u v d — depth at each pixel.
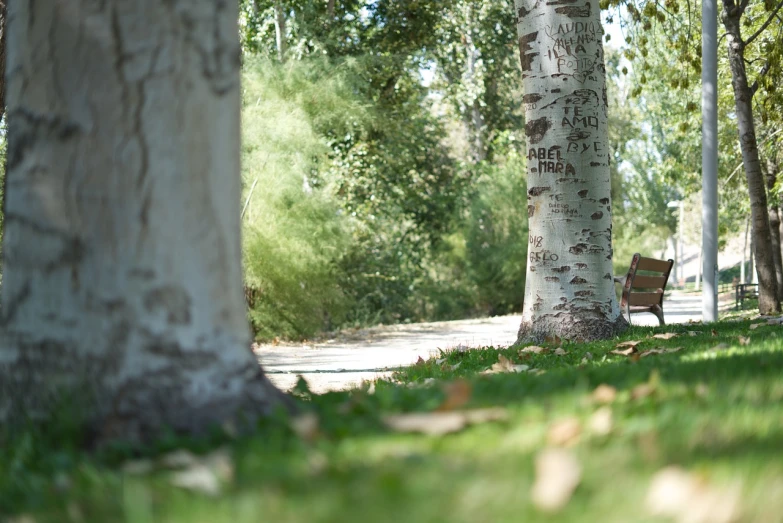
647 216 57.97
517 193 31.69
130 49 3.05
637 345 7.16
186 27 3.09
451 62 29.30
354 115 19.42
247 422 2.92
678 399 2.90
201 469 2.28
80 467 2.55
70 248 3.05
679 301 32.56
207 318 3.05
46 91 3.13
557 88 8.66
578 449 2.22
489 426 2.63
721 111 24.30
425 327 19.75
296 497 1.92
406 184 29.17
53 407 2.99
